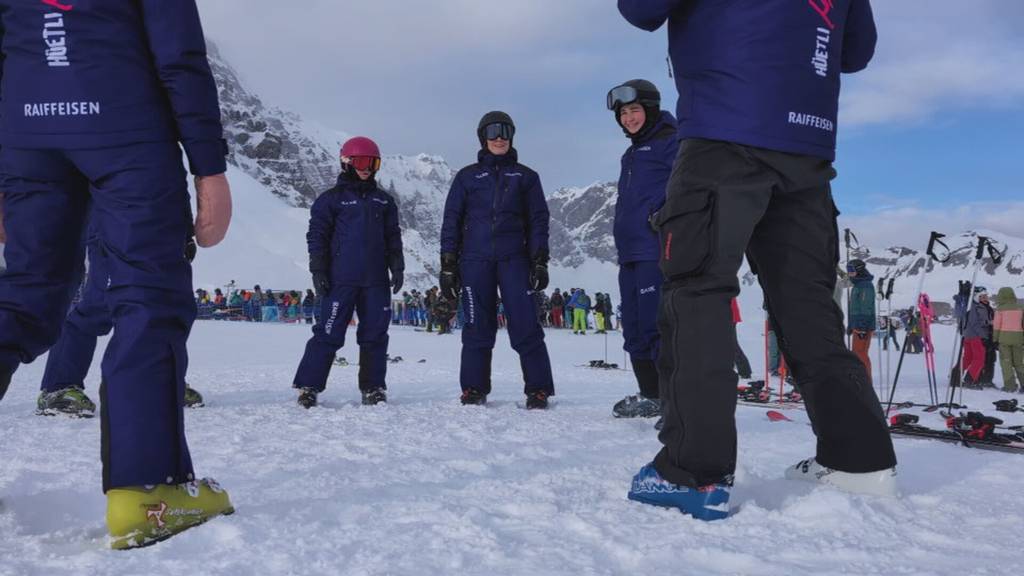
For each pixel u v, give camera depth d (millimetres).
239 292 34781
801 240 1946
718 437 1715
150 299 1536
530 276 4688
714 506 1688
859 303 7902
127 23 1552
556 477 2148
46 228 1593
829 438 1964
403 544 1443
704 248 1784
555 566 1322
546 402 4574
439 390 6062
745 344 18094
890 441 1932
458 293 4875
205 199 1618
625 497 1901
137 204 1533
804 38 1872
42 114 1528
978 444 2988
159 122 1572
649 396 4043
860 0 2080
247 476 2221
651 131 4004
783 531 1575
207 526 1515
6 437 2984
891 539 1528
